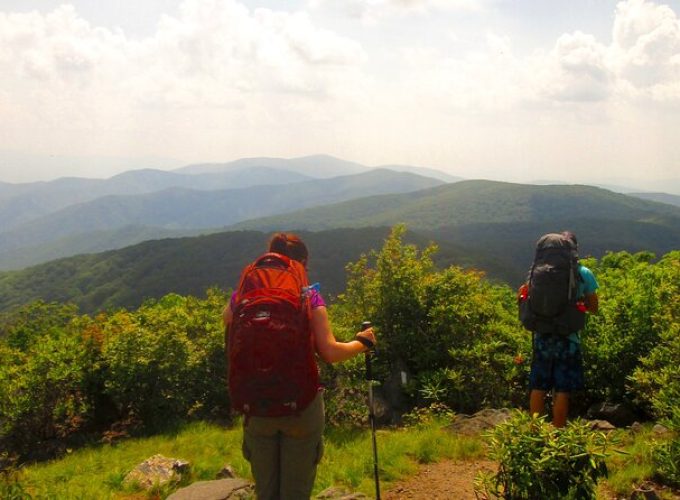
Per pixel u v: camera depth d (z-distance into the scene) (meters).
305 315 3.15
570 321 5.72
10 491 5.87
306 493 3.29
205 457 7.72
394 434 7.50
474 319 10.16
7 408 10.73
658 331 7.78
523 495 4.02
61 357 11.54
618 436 5.54
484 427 7.21
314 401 3.23
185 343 11.30
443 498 5.10
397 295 10.29
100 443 10.37
